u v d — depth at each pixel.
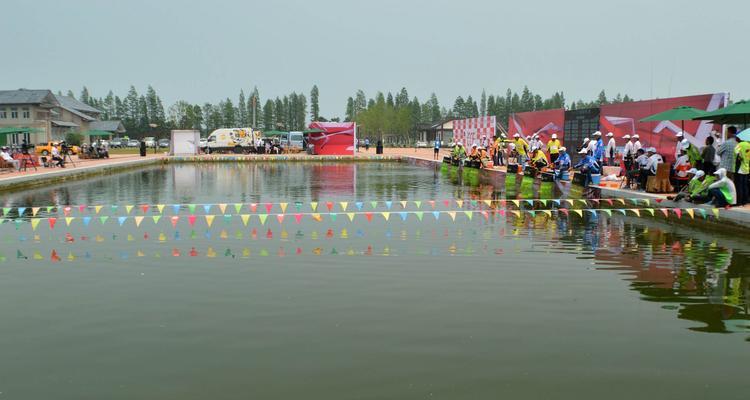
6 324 5.77
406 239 10.15
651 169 15.81
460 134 40.59
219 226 11.55
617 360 4.89
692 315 6.03
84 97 125.62
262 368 4.73
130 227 11.44
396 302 6.44
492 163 30.55
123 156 45.31
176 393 4.32
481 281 7.34
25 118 60.78
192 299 6.57
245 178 25.36
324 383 4.47
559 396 4.26
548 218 12.71
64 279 7.45
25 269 8.00
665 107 19.31
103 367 4.77
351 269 7.96
